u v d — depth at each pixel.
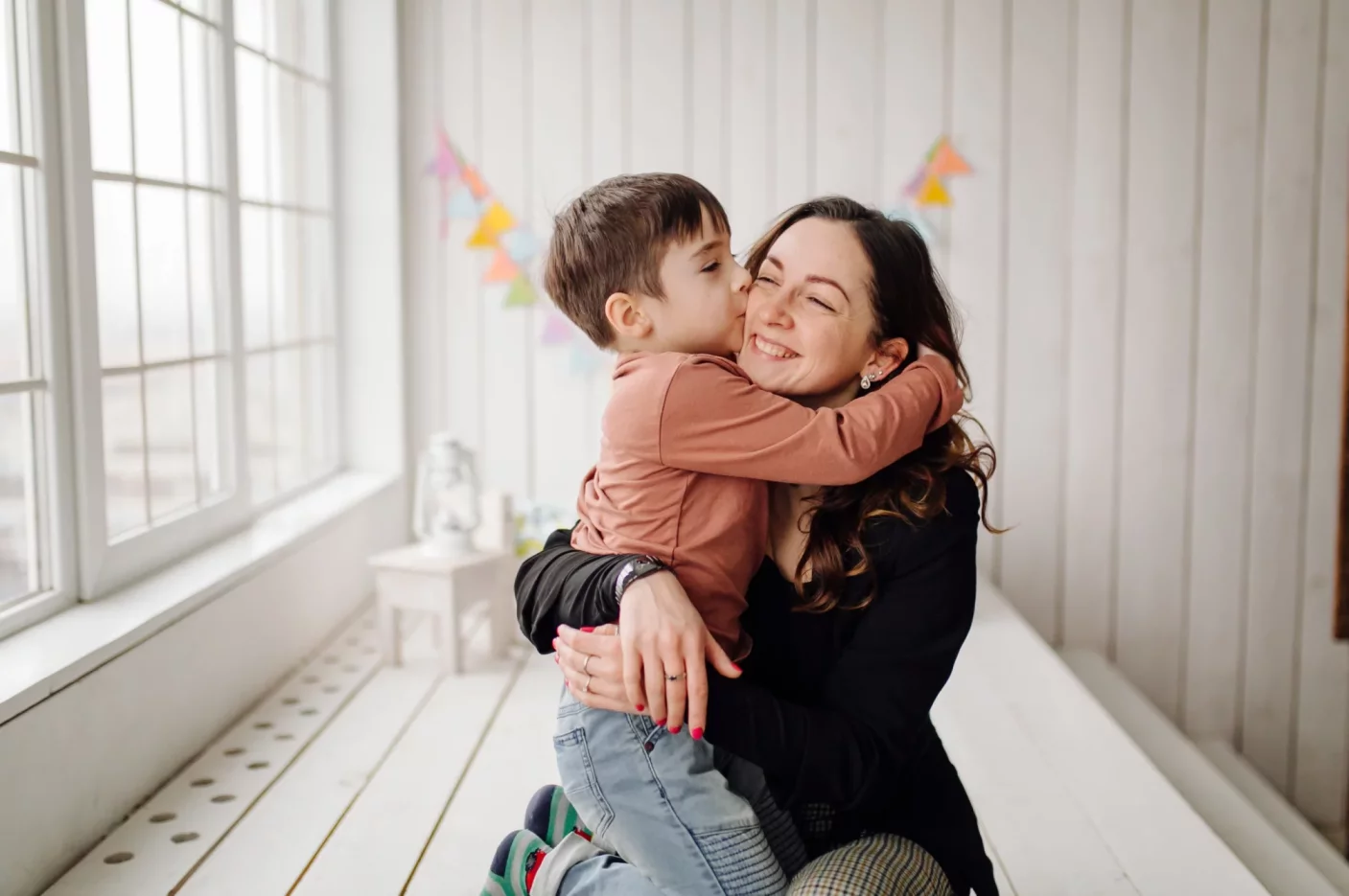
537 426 4.14
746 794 1.45
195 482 2.97
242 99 3.30
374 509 3.86
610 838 1.42
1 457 2.20
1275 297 3.84
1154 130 3.81
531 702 2.91
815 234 1.41
